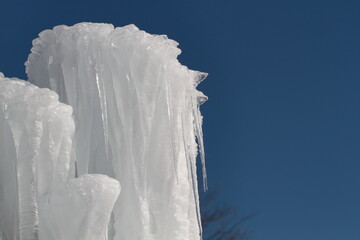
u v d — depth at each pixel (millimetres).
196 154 5637
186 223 5102
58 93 5340
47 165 4582
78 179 4383
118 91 5066
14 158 4598
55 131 4633
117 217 4867
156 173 5008
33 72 5535
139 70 5043
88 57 5180
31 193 4535
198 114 5715
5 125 4668
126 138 4992
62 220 4336
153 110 5047
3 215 4602
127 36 5086
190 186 5270
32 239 4477
